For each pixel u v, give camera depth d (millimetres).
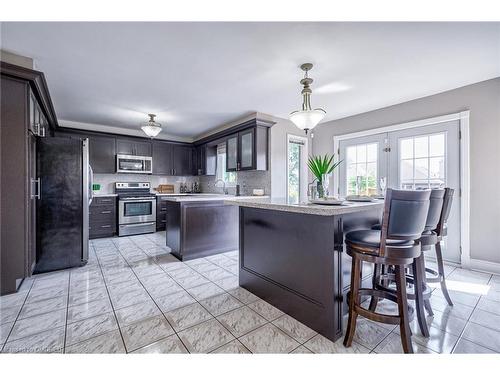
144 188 5602
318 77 2715
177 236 3355
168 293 2258
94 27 1849
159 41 2041
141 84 2936
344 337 1597
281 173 4359
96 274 2742
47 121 3641
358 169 4047
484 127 2762
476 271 2779
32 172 2582
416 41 2025
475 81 2795
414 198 1326
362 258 1477
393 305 2057
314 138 4789
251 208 2281
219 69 2551
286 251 1908
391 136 3615
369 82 2838
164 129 5289
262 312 1927
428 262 3160
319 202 1823
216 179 5688
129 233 4863
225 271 2861
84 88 3041
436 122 3146
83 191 3000
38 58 2311
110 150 4953
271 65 2455
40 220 2748
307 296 1737
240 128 4320
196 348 1490
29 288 2352
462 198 2910
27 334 1619
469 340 1561
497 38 1972
